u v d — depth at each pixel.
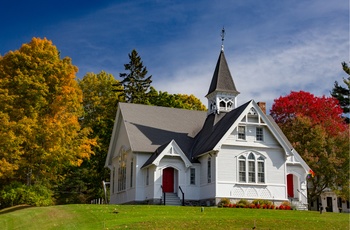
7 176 38.72
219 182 38.50
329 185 50.69
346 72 47.81
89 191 60.38
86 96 64.75
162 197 39.50
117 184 47.94
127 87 65.88
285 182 40.56
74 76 42.59
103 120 61.50
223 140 38.62
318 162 50.19
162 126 45.44
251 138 40.34
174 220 26.08
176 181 40.94
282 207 37.72
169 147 39.81
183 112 48.34
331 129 53.31
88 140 43.12
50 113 41.75
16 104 40.12
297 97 57.22
